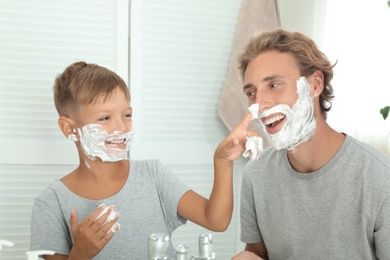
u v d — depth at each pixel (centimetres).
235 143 83
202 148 174
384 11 148
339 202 95
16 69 156
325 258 97
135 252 102
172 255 104
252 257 89
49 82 158
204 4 170
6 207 158
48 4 156
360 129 153
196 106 173
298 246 101
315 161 99
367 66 152
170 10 167
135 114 166
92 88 99
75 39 160
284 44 94
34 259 70
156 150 169
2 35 154
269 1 165
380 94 150
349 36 155
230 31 174
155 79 168
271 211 105
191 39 170
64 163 160
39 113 158
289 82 93
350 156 96
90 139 100
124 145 102
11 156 156
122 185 107
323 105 103
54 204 101
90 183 105
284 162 104
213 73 174
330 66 98
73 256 83
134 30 164
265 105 93
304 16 162
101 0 160
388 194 89
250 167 111
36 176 159
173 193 107
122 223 103
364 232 92
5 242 71
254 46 96
